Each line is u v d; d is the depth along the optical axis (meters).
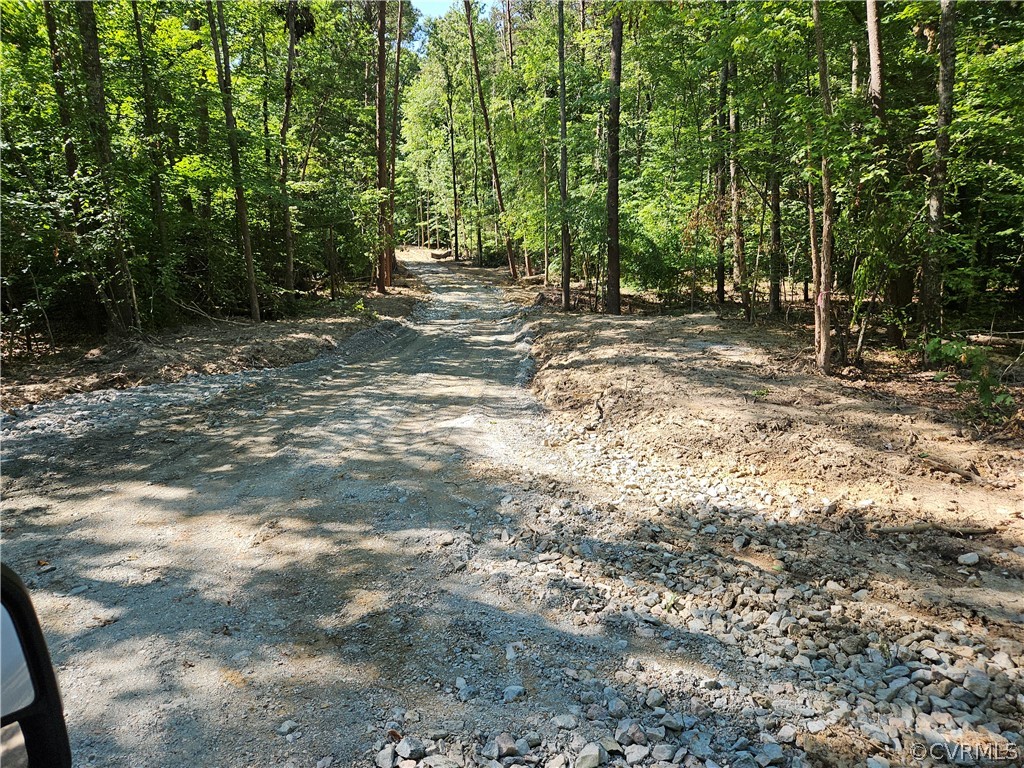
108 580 4.20
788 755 2.70
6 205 10.51
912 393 8.13
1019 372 9.02
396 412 8.86
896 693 3.10
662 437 7.03
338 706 3.01
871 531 4.80
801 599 3.96
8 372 10.66
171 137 15.41
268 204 19.11
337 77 24.25
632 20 15.30
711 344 11.91
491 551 4.66
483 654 3.45
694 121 15.75
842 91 11.18
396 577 4.26
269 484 5.99
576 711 3.00
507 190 34.50
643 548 4.71
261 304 18.67
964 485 5.28
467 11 29.98
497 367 12.59
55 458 6.75
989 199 10.38
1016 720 2.87
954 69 9.77
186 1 16.25
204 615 3.79
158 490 5.84
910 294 11.34
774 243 15.57
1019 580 4.02
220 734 2.82
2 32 12.11
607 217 18.39
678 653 3.47
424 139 39.81
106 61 13.70
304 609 3.86
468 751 2.74
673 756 2.70
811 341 12.05
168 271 14.46
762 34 9.91
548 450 7.19
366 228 23.52
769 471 5.97
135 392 9.81
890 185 9.55
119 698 3.05
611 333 13.65
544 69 25.02
